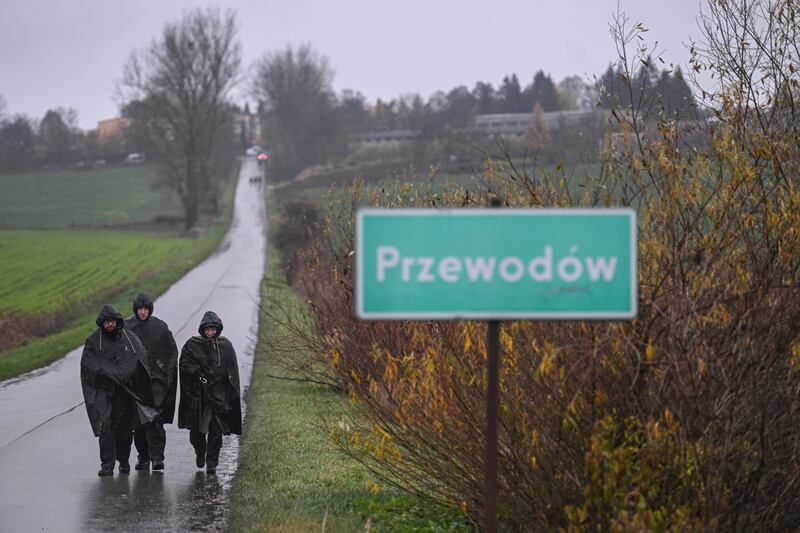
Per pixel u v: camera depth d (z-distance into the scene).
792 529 26.28
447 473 30.89
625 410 25.22
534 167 28.64
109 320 42.28
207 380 42.75
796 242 25.61
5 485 40.25
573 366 24.50
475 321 27.89
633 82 27.78
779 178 27.17
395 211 18.12
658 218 26.11
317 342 59.91
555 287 18.41
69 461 45.41
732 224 26.39
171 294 157.38
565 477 26.20
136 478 41.88
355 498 36.75
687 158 26.97
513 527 29.36
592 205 26.77
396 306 18.14
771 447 25.34
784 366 25.39
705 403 24.31
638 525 21.97
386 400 32.47
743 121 28.19
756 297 25.02
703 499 24.16
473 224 18.27
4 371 78.62
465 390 28.39
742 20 29.70
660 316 24.98
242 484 39.97
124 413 42.41
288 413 56.78
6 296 183.25
